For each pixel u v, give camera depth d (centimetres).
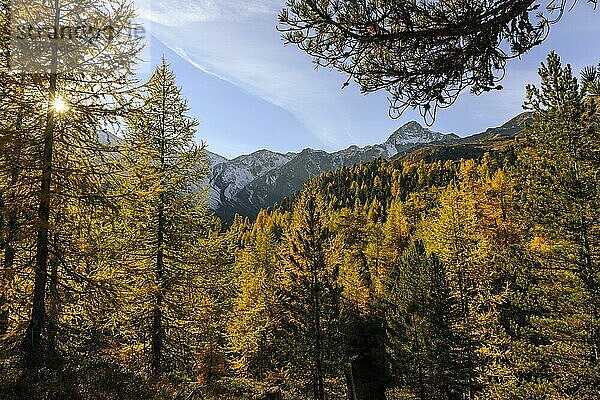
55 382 916
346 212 5181
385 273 4331
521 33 462
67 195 983
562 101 1531
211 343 2127
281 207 14850
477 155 17862
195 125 1634
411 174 13262
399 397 2262
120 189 1103
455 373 2116
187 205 1655
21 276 1016
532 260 1555
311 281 2233
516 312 2417
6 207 952
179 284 1582
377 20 467
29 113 971
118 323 1544
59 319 1098
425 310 2253
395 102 537
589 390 1357
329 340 2188
